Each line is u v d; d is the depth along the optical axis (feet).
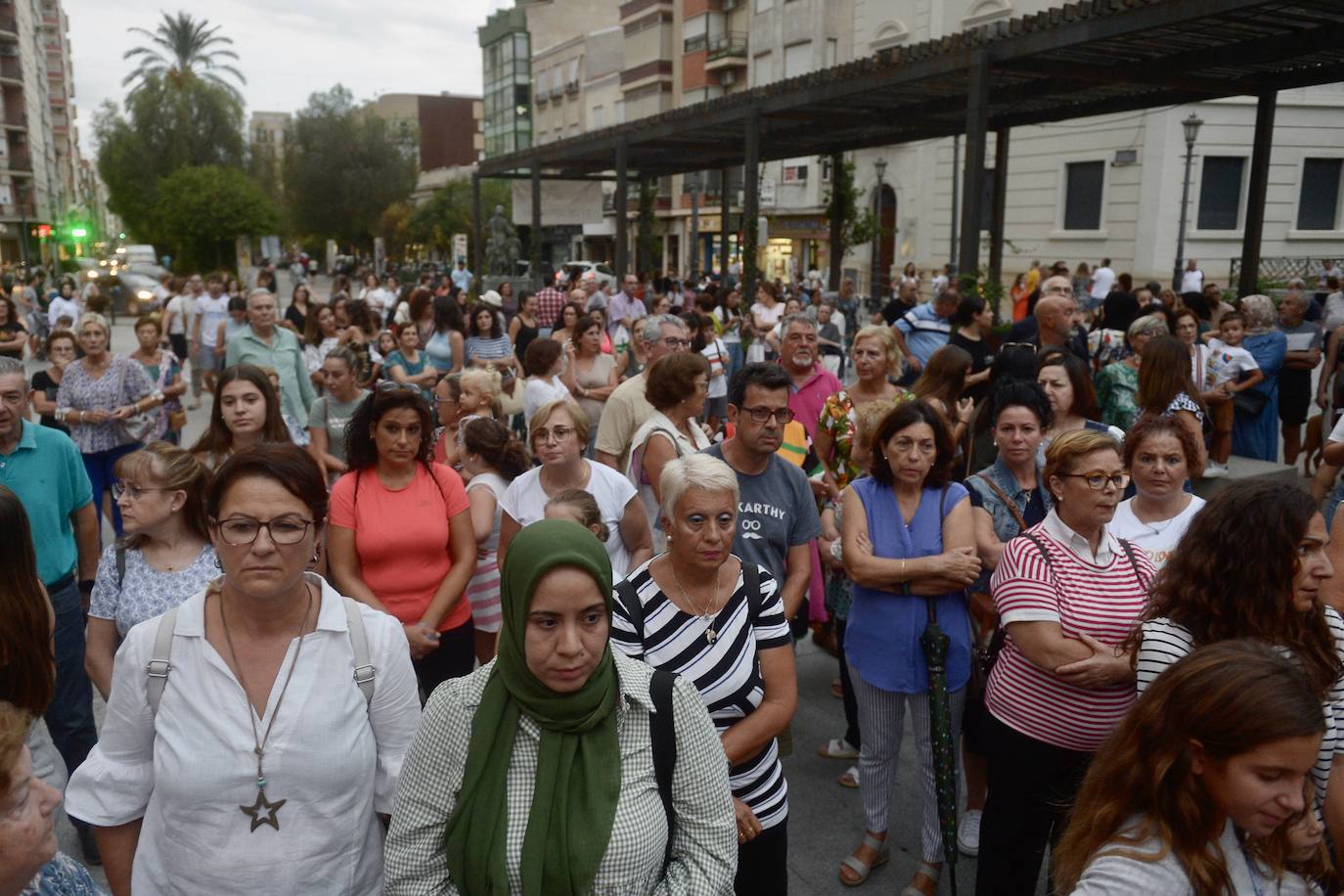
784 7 120.57
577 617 6.03
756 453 12.35
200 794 6.96
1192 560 7.89
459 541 13.00
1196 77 44.06
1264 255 79.92
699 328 33.19
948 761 11.02
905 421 11.74
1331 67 43.06
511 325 39.70
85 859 11.97
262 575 6.91
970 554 11.44
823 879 12.11
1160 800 5.92
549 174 100.73
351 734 7.31
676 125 63.26
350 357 20.98
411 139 205.36
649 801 6.35
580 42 186.19
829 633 18.83
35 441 12.84
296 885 7.09
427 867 6.33
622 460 17.63
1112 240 81.51
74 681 12.77
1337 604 10.48
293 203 196.95
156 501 10.36
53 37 325.83
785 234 124.98
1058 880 6.56
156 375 25.48
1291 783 5.56
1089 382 14.90
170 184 135.23
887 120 54.85
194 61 191.11
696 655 8.66
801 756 15.14
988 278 40.24
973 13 87.51
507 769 6.19
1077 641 9.57
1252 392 27.68
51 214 258.16
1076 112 53.72
